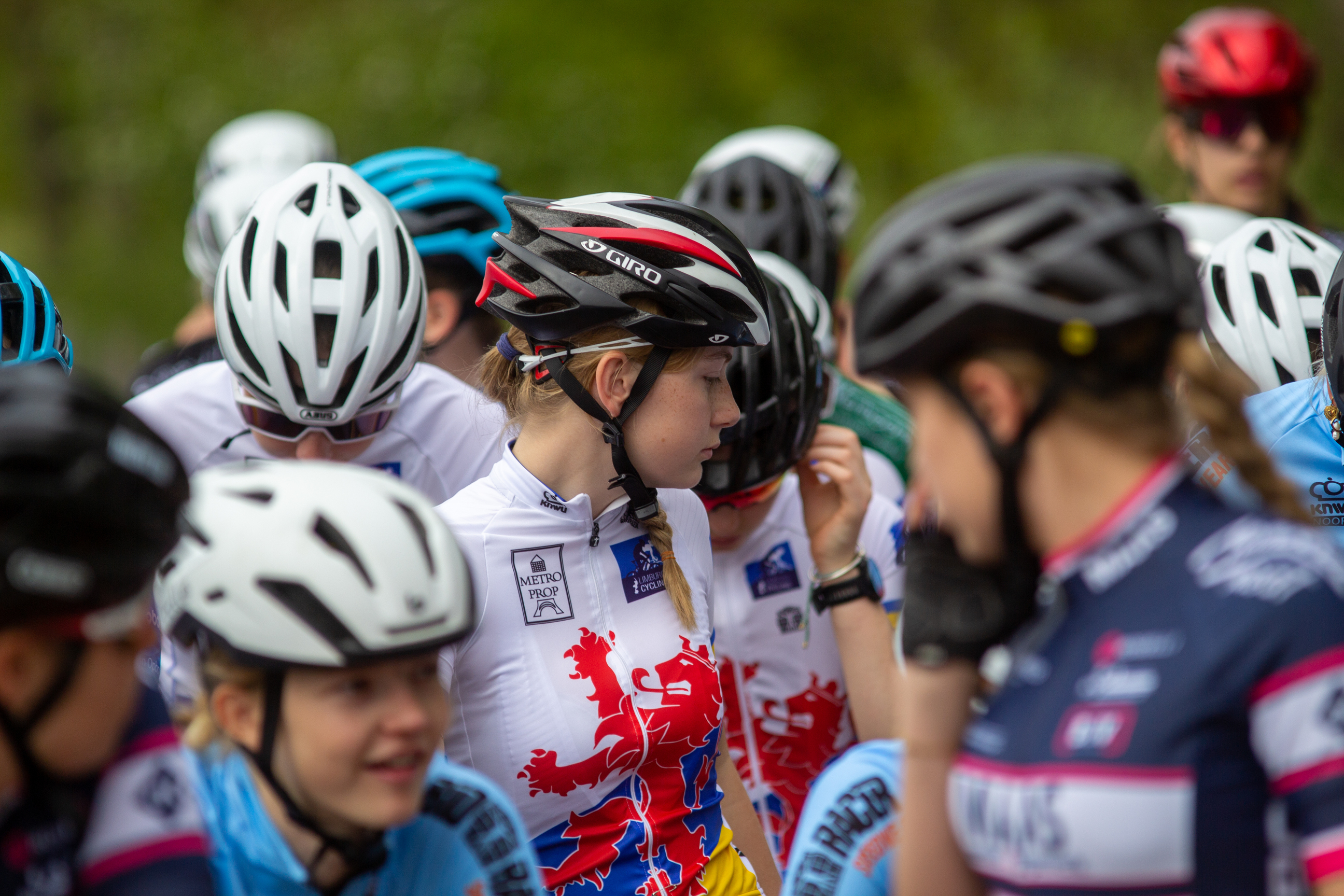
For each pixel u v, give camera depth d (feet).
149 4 116.88
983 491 12.53
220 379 26.94
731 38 110.11
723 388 20.36
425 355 30.73
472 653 19.29
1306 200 72.23
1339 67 88.48
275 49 112.78
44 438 11.14
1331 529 21.53
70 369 24.14
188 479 12.55
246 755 14.05
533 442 20.06
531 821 19.34
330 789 13.71
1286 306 24.95
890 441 32.09
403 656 13.46
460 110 105.19
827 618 24.70
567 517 19.77
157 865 12.14
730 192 36.35
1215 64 41.91
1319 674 11.32
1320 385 22.62
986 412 12.39
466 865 15.47
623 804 19.58
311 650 13.23
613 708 19.39
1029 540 12.69
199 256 46.44
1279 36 42.14
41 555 11.10
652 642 20.18
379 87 105.40
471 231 31.37
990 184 12.50
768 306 21.58
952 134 94.73
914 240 12.48
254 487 13.92
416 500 14.30
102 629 11.62
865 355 12.96
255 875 14.17
